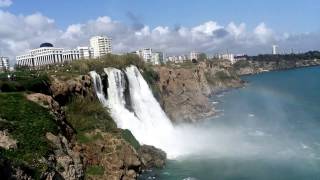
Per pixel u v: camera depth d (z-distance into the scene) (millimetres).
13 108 75125
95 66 125000
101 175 78062
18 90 87375
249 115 164625
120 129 96062
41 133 71938
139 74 141000
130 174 81000
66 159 71125
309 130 125750
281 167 87062
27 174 60062
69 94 97375
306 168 85875
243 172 84438
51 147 70312
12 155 62938
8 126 68875
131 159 83000
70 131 83750
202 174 83750
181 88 184750
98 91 111375
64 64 135875
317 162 89688
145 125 119812
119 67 132500
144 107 131375
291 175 81875
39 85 91750
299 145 105562
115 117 107562
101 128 90438
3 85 85688
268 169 86000
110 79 118062
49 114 79062
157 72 176625
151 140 108562
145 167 87438
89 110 97375
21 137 68312
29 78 93062
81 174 74625
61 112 86812
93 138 85125
